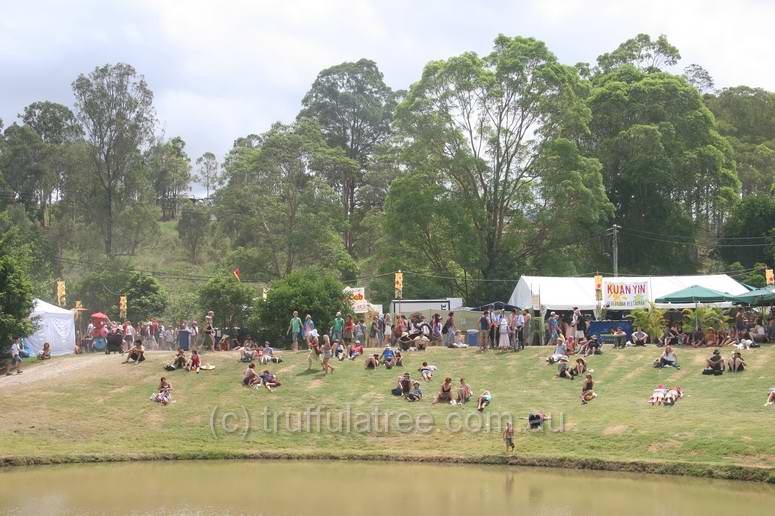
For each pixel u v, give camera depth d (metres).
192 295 70.44
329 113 118.19
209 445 34.94
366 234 105.06
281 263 89.94
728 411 34.69
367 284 88.75
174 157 142.25
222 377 42.62
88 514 25.33
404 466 32.47
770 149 103.44
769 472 28.55
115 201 94.69
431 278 73.88
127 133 92.88
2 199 102.81
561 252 74.94
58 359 47.91
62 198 108.69
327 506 26.44
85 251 89.94
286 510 26.02
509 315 51.06
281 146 89.00
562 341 44.97
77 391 40.47
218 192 92.12
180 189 141.38
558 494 27.62
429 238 74.06
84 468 32.16
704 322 46.84
